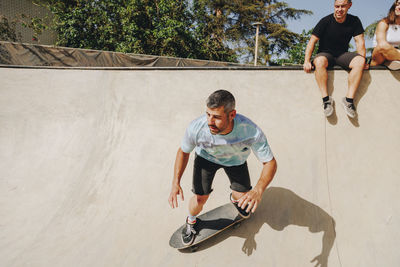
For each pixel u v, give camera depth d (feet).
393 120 9.84
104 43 43.34
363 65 9.54
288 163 9.38
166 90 13.12
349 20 9.77
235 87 12.12
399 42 9.92
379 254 6.86
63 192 9.66
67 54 30.37
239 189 6.52
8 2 35.65
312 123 10.28
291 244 7.07
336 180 8.68
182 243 6.92
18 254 7.19
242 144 5.40
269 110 11.12
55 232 7.91
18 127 13.20
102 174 10.28
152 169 10.09
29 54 28.76
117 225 8.00
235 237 7.27
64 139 12.49
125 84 14.05
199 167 6.14
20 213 8.74
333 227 7.45
